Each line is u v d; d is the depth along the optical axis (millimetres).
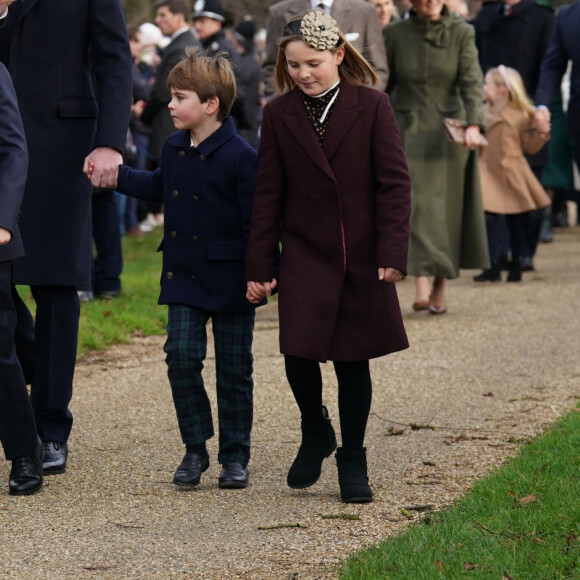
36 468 7805
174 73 7883
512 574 6031
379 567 6180
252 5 32781
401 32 14445
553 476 7602
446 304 15680
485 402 10172
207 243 7918
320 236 7363
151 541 6848
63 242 8453
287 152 7406
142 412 9992
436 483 7859
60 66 8500
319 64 7293
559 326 13758
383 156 7336
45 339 8430
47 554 6645
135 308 15094
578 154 15586
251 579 6199
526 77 18500
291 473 7680
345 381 7559
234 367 8000
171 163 8016
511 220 17641
